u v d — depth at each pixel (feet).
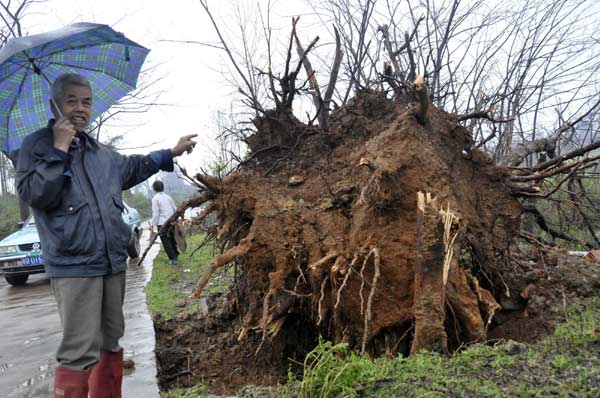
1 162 79.30
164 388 14.93
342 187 14.82
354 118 17.74
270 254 14.43
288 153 18.30
